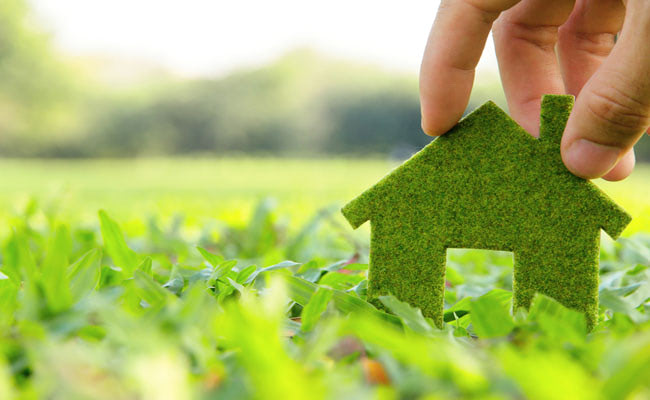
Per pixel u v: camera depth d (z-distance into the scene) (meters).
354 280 1.33
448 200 1.14
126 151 30.66
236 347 0.75
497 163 1.14
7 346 0.69
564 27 1.78
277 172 16.19
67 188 2.53
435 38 1.25
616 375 0.54
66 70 30.53
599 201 1.10
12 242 1.39
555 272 1.10
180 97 30.59
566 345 0.76
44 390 0.57
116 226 1.29
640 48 1.00
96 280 0.94
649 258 1.77
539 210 1.12
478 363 0.63
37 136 30.27
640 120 1.05
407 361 0.66
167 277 1.42
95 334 0.79
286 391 0.48
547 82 1.66
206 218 3.08
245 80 31.05
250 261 1.89
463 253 2.40
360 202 1.16
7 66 29.28
